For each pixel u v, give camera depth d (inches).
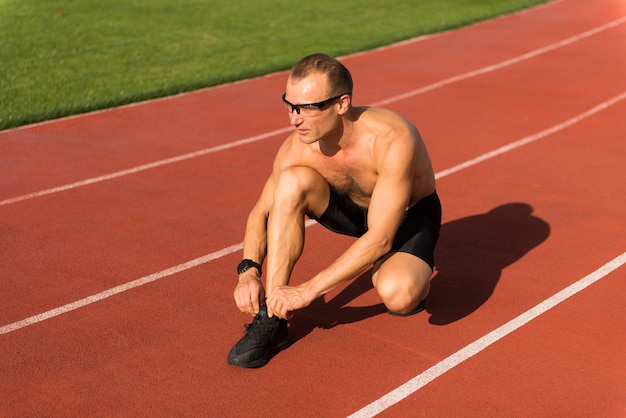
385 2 814.5
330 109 173.8
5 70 536.4
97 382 186.7
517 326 210.5
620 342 202.1
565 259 254.2
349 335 206.2
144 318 218.2
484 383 183.6
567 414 171.8
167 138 404.8
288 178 187.9
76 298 230.7
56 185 334.3
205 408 175.6
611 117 442.6
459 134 411.8
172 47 617.3
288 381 185.5
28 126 425.4
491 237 273.6
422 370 189.5
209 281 242.1
